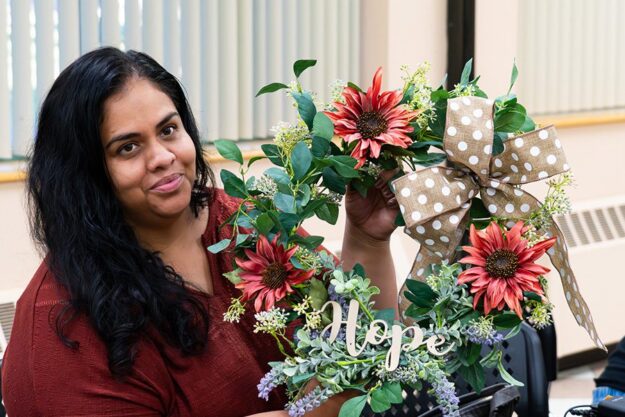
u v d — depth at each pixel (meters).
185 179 1.66
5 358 1.71
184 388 1.71
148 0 3.70
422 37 4.38
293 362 1.51
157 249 1.77
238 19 4.01
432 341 1.49
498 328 1.51
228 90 3.99
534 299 1.54
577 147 4.85
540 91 4.83
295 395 1.66
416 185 1.53
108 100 1.61
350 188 1.80
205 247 1.82
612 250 4.61
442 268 1.53
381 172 1.72
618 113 5.02
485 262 1.48
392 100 1.58
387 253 1.89
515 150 1.55
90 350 1.63
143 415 1.66
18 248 3.42
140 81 1.63
